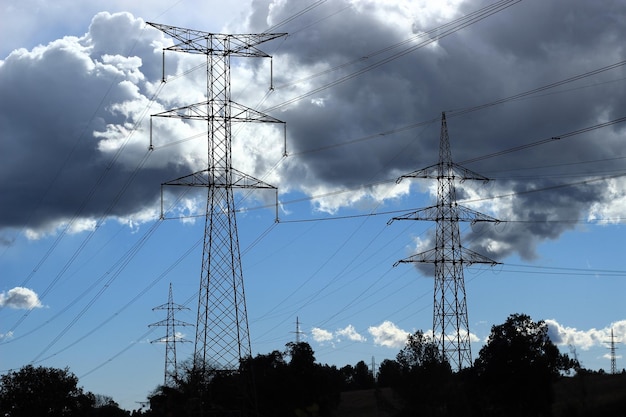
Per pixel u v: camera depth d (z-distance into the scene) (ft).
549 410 282.97
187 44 284.00
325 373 333.21
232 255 284.61
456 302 305.32
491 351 296.71
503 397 288.71
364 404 398.42
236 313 284.41
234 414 301.02
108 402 554.87
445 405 299.99
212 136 285.64
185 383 312.29
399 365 315.17
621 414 254.06
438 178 304.91
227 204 284.20
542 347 295.89
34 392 469.57
